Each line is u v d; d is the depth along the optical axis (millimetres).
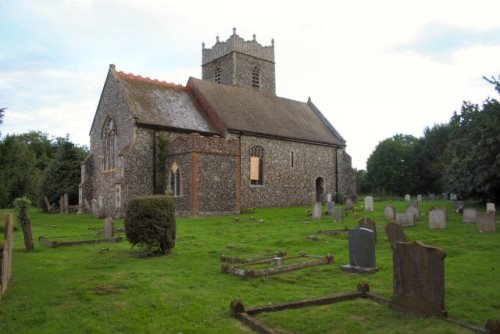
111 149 29172
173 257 11422
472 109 29531
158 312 6641
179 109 29406
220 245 13523
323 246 13102
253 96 36188
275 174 32469
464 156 29594
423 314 6383
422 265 6445
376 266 9781
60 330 5906
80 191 31500
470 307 6855
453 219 20656
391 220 19938
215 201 25234
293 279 8859
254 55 40312
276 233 16203
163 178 26781
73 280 8773
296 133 34562
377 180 63250
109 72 29562
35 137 66000
